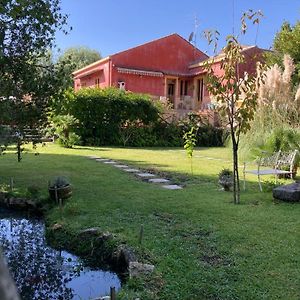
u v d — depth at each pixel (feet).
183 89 92.38
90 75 94.53
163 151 52.80
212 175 30.55
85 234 15.43
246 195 22.49
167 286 10.25
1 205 22.25
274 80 40.06
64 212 18.47
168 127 64.80
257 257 12.46
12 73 22.82
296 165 29.55
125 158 41.96
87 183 25.93
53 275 13.33
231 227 15.81
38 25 22.07
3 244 16.29
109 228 15.67
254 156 35.60
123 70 81.76
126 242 13.98
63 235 16.11
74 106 57.06
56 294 11.87
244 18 20.08
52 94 23.75
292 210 18.84
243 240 14.16
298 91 39.75
